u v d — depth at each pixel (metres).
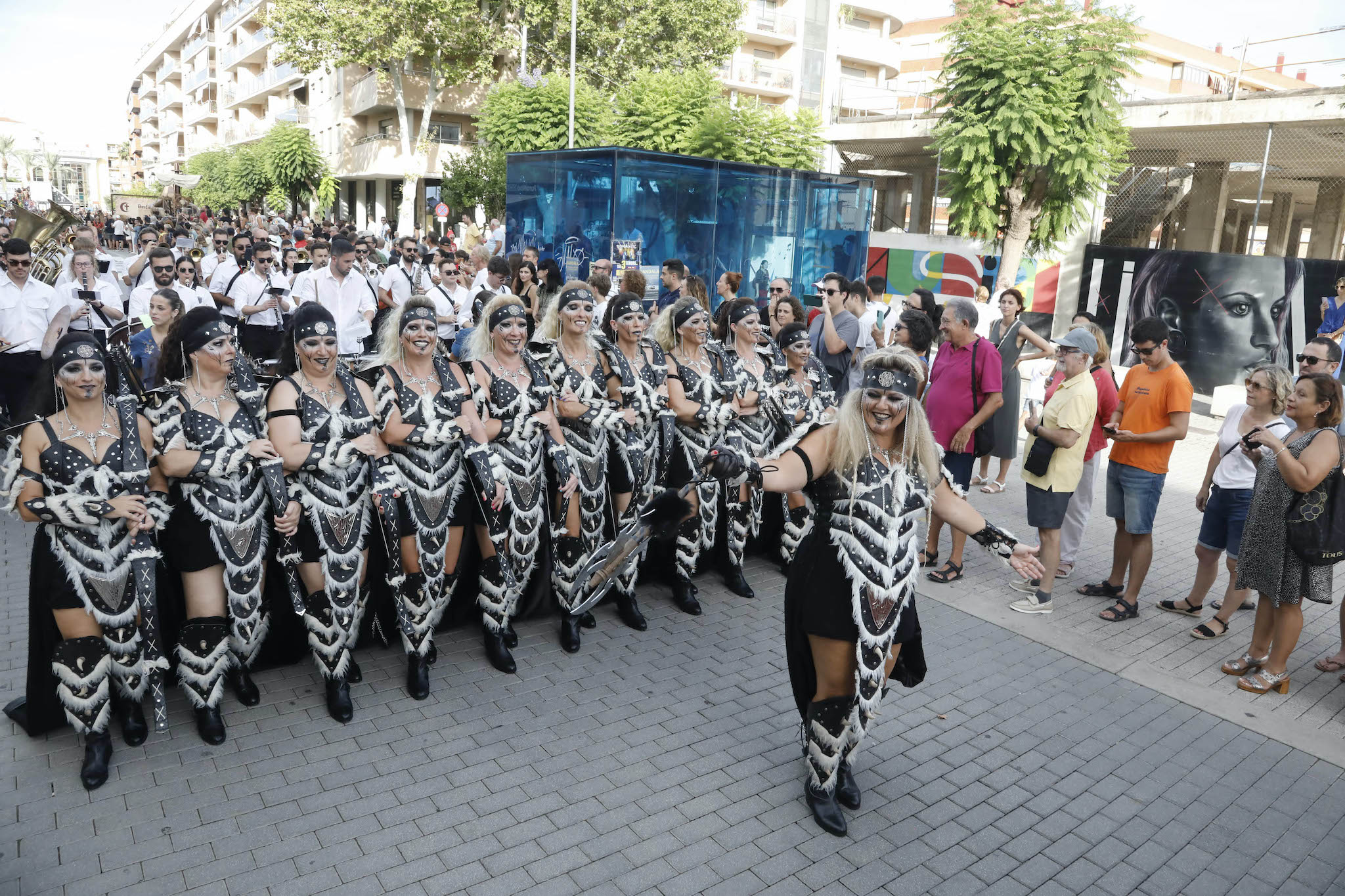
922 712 4.70
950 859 3.54
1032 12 15.98
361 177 40.81
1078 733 4.56
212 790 3.72
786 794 3.90
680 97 21.12
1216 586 6.72
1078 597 6.41
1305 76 18.80
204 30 67.06
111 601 3.70
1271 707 4.93
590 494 5.12
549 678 4.84
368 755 4.03
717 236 12.84
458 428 4.45
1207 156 22.33
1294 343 14.62
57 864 3.24
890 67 48.06
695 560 5.80
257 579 4.08
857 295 7.64
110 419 3.67
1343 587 6.85
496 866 3.35
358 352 9.38
